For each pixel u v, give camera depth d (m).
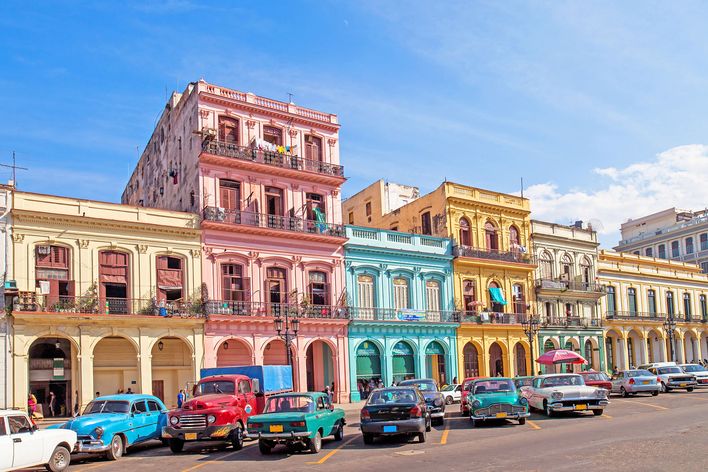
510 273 58.19
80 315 35.12
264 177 44.31
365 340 47.41
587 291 63.53
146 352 37.50
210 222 40.69
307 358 46.19
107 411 22.66
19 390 33.38
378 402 22.58
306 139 47.34
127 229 38.16
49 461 18.55
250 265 42.47
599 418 26.84
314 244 45.75
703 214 96.56
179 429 21.86
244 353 42.38
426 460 17.56
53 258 35.72
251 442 24.53
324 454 19.98
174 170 47.34
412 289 51.09
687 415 26.38
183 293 39.81
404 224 59.25
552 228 63.06
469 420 28.69
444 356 52.41
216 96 43.03
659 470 14.66
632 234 102.81
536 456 17.23
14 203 34.69
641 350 69.50
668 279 74.00
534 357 57.97
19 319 33.72
